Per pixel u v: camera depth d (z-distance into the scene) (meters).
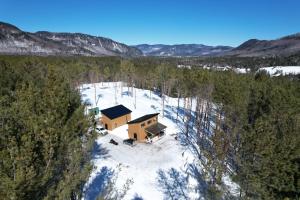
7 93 28.52
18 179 9.59
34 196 11.38
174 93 90.44
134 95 84.00
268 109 35.91
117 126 54.91
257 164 18.16
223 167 24.12
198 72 62.25
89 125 20.08
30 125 12.42
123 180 32.84
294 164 16.41
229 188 23.50
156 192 31.28
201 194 30.97
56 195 12.16
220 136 26.70
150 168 37.56
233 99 39.09
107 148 43.84
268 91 41.59
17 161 10.14
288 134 18.98
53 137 12.52
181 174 36.00
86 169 15.02
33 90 18.27
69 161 14.23
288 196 16.58
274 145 17.44
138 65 127.62
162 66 84.00
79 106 20.81
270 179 17.02
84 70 91.88
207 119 50.91
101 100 74.19
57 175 13.50
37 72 45.12
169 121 59.06
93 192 28.27
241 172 20.30
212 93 50.09
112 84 106.12
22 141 11.25
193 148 44.66
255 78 78.69
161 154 42.56
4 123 12.30
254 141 18.81
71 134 16.48
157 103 75.88
